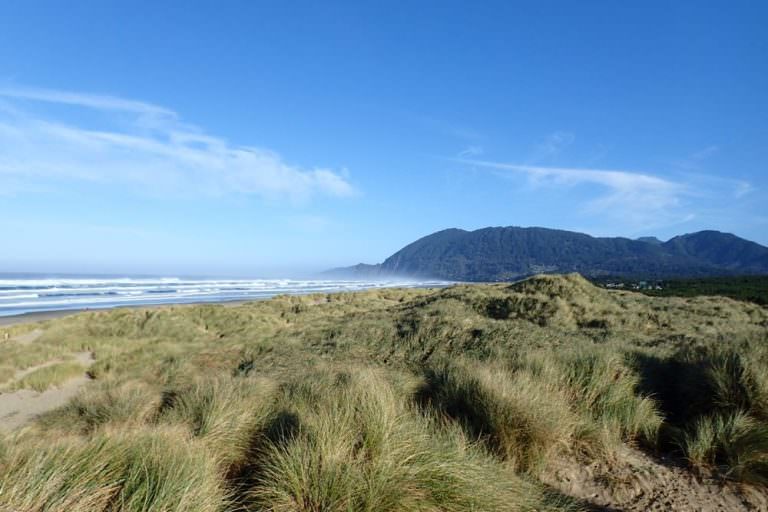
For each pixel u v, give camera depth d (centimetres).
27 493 281
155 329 2342
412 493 329
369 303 3484
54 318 2856
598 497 405
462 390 578
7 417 1010
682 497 402
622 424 550
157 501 287
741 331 1038
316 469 331
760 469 431
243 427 500
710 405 578
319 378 795
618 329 1382
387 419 405
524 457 455
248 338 1791
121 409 791
